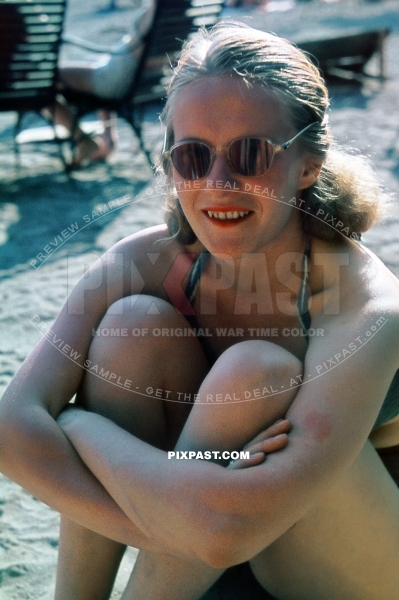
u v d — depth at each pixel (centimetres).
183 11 540
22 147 635
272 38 137
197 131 131
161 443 151
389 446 176
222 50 131
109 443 134
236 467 124
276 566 157
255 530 121
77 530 150
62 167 568
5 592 172
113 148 586
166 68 571
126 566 180
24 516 200
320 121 140
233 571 180
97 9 1593
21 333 303
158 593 140
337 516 145
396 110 705
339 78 855
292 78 133
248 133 129
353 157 156
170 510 124
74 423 141
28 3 498
